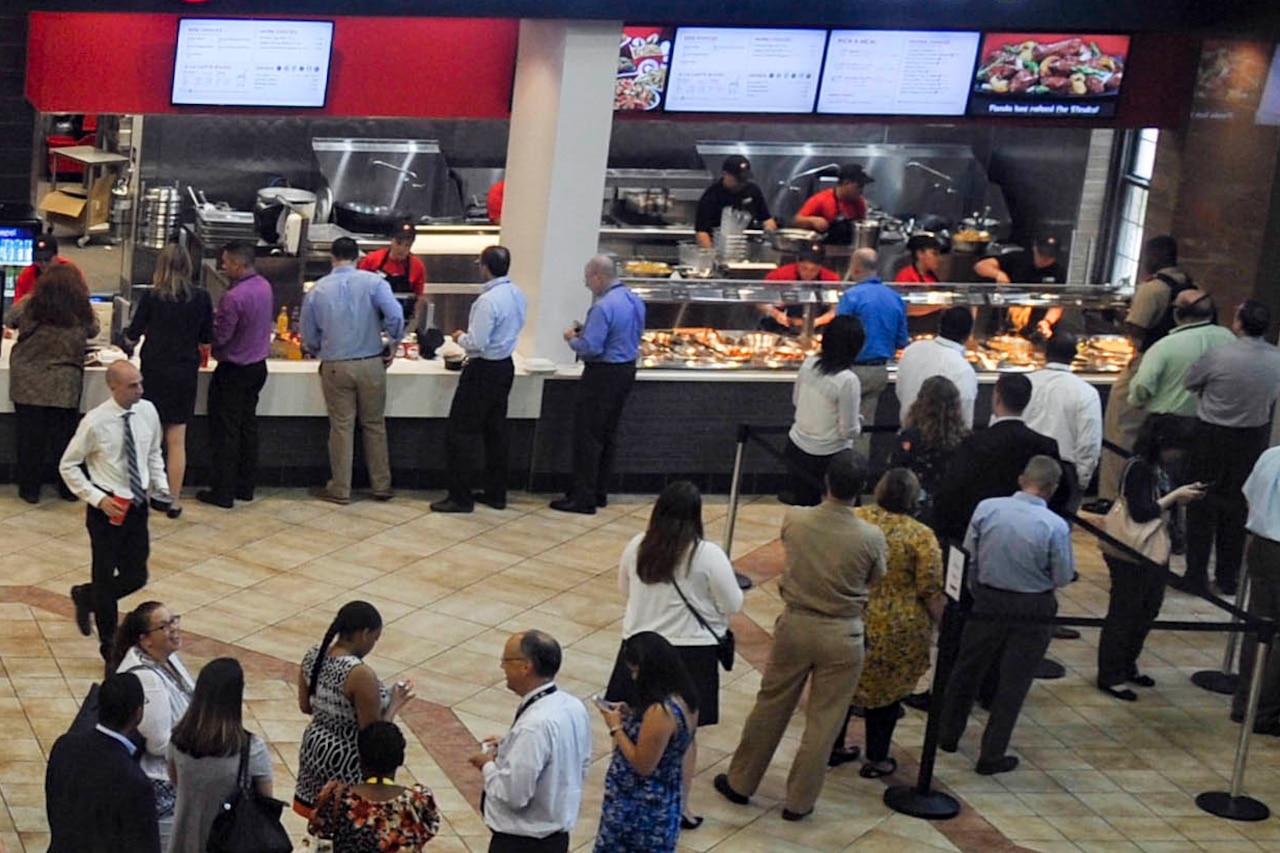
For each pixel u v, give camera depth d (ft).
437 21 38.86
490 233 47.34
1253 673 29.37
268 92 38.09
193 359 36.32
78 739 21.03
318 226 45.42
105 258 51.80
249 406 37.60
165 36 37.14
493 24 39.24
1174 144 44.45
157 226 44.09
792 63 40.73
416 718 30.01
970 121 42.50
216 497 37.86
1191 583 32.32
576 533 38.42
